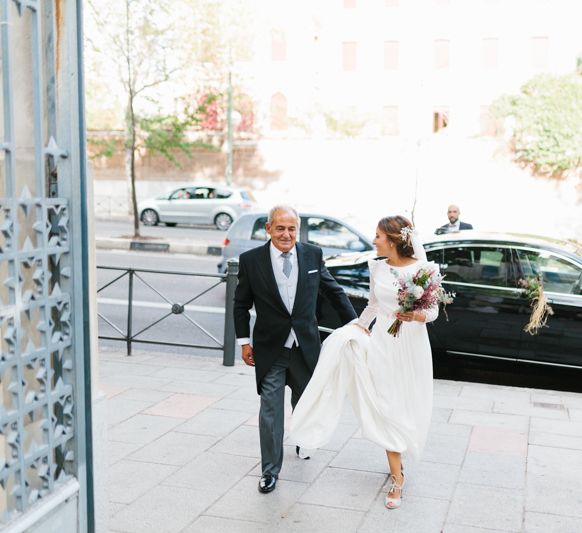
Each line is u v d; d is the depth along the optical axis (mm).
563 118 35375
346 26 41188
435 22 40500
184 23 22312
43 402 3107
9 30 2844
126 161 37594
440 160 38594
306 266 4738
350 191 39656
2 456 3109
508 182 37500
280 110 41500
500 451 5508
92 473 3498
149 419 6199
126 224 30531
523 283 7531
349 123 39406
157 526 4168
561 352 7625
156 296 13164
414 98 41031
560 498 4613
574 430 6078
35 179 3129
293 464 5188
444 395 7234
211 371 8062
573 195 36500
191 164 40438
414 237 4637
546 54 39781
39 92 3012
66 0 3248
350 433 5906
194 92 27188
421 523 4238
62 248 3215
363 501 4547
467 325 7848
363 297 8320
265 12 25250
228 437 5750
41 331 3094
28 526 2998
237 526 4176
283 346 4691
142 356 8805
